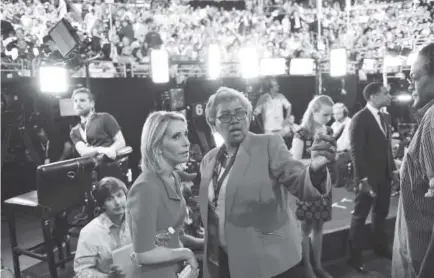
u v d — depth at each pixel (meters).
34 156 5.57
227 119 1.72
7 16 7.27
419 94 1.58
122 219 2.62
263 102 7.04
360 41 10.54
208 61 6.36
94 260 2.54
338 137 5.70
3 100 5.12
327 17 12.05
